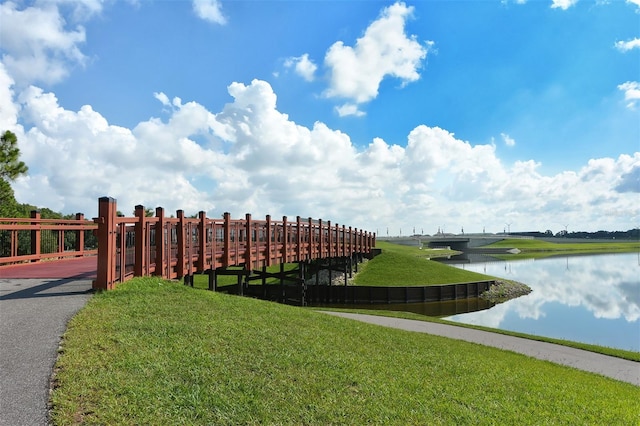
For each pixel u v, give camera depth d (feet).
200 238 46.21
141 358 17.38
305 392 17.25
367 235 144.25
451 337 42.83
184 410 14.20
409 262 136.05
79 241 63.26
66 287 30.86
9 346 17.84
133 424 12.98
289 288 100.12
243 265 57.11
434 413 17.28
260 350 21.02
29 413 12.95
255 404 15.39
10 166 66.74
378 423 15.64
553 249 386.93
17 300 26.14
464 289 110.93
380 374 20.95
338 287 102.94
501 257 289.74
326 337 26.58
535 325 78.28
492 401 19.75
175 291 32.17
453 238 350.23
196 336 21.31
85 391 14.35
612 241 538.06
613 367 35.81
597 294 122.62
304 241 80.33
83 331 19.85
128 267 34.45
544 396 21.95
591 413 20.39
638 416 20.68
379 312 59.21
